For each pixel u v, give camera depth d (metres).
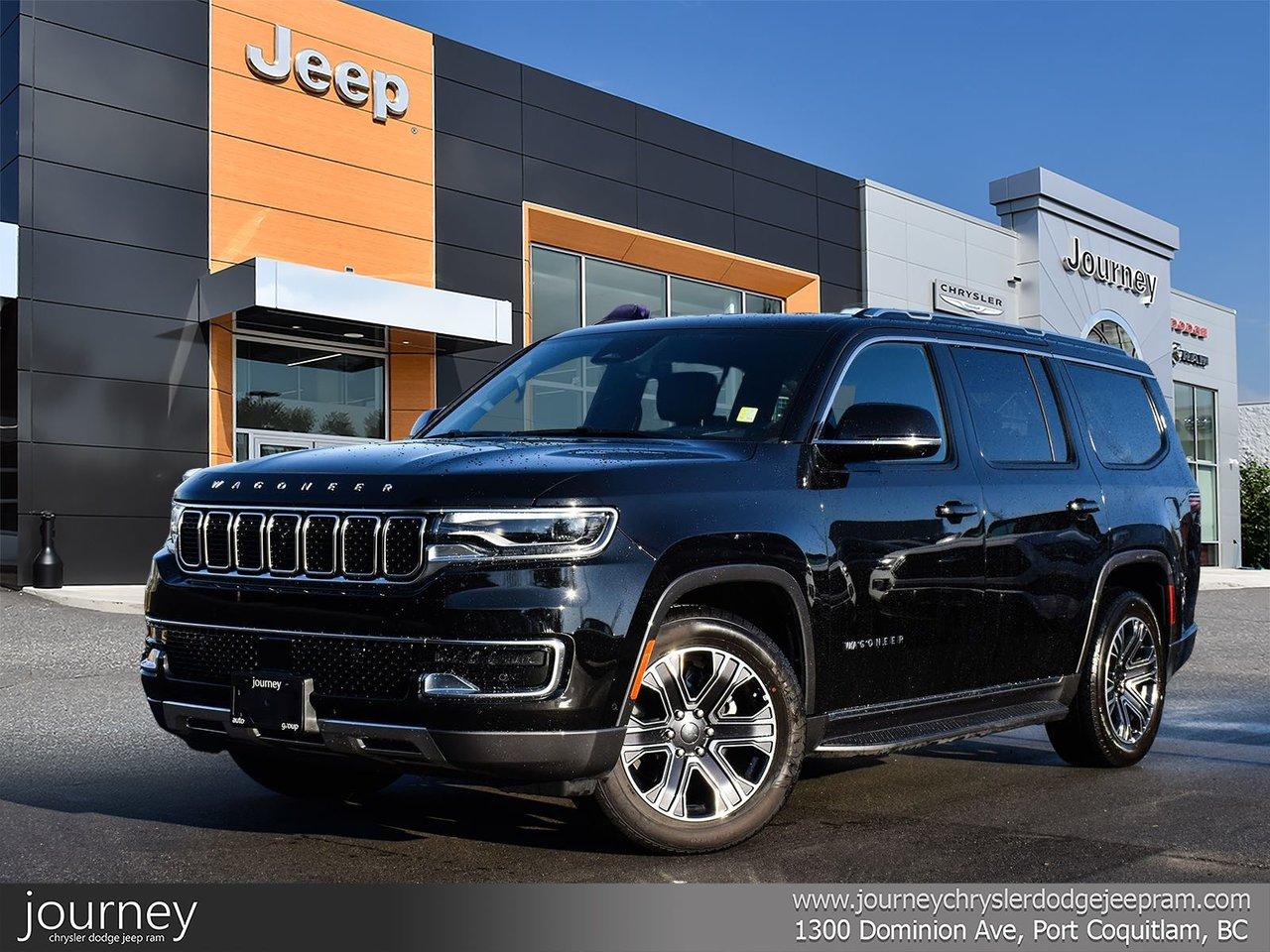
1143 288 37.69
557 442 4.30
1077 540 5.48
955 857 4.06
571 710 3.58
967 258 31.73
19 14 16.84
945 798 5.00
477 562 3.59
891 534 4.54
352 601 3.67
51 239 16.97
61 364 16.98
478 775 3.60
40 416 16.78
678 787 3.95
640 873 3.81
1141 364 6.66
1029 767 5.76
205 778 5.25
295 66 19.56
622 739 3.70
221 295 17.83
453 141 21.58
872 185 29.11
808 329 4.82
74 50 17.30
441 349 21.14
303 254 19.58
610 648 3.64
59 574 16.55
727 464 4.14
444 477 3.72
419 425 5.25
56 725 6.71
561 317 23.70
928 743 4.54
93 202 17.38
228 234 18.73
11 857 3.96
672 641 3.89
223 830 4.32
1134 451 6.22
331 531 3.76
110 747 6.04
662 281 25.53
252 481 4.01
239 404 19.25
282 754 3.97
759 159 26.78
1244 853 4.15
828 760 5.89
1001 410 5.37
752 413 4.49
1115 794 5.11
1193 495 6.53
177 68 18.30
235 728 3.87
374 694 3.65
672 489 3.91
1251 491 53.78
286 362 19.78
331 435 20.28
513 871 3.82
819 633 4.26
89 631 11.57
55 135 17.06
